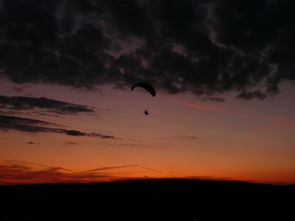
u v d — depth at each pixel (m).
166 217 28.02
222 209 31.19
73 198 33.69
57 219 26.53
